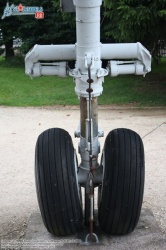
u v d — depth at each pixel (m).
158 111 9.57
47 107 10.23
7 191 5.64
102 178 3.79
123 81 12.72
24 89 12.44
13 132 8.20
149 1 9.60
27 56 3.67
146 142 7.32
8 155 6.96
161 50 11.55
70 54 3.66
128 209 3.72
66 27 15.48
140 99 10.76
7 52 17.88
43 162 3.61
